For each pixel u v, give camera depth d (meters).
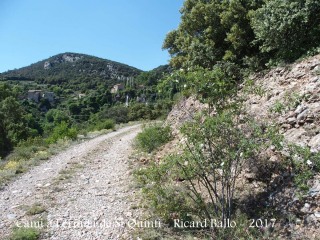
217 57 12.05
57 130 20.11
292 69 8.48
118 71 152.88
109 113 52.03
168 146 10.45
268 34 9.45
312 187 4.91
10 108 41.75
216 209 4.93
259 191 5.61
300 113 6.46
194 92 5.20
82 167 10.66
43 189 8.20
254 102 7.99
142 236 5.21
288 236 4.52
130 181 8.46
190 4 14.27
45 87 105.38
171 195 5.83
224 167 4.77
